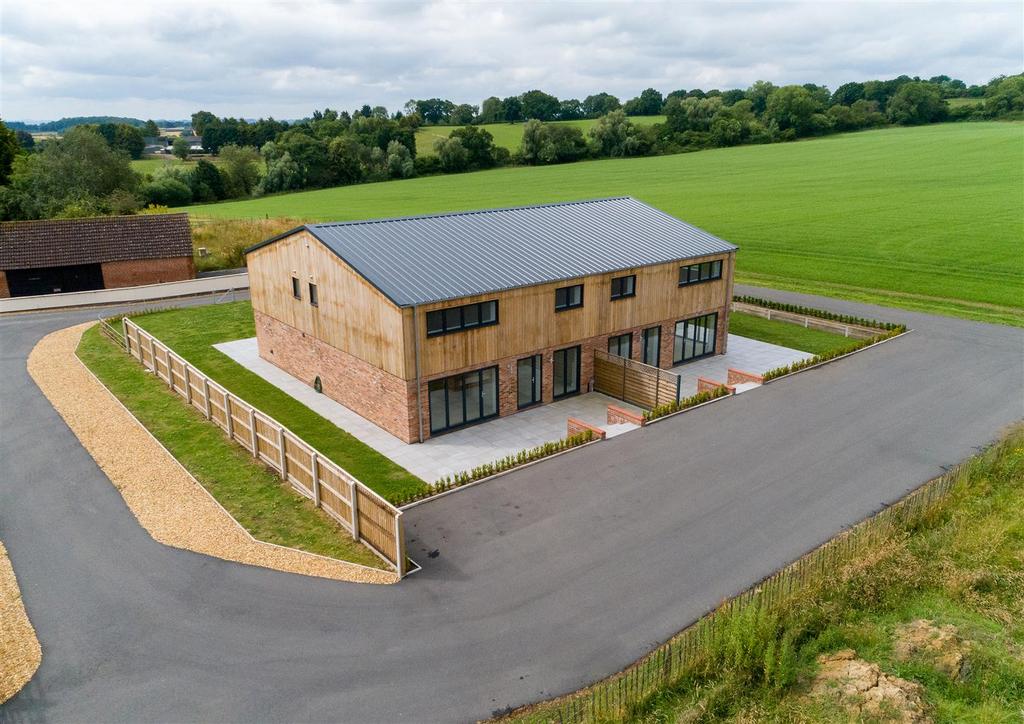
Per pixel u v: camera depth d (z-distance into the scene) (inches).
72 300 1849.2
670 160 5265.8
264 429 885.8
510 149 6117.1
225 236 2650.1
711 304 1316.4
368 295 979.9
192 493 831.1
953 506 757.9
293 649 575.5
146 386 1195.3
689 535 731.4
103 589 654.5
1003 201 2866.6
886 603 607.2
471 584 656.4
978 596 614.2
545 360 1103.6
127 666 559.5
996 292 1734.7
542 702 518.6
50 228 2023.9
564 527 749.3
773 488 823.7
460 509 788.6
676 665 538.6
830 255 2218.3
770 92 7509.8
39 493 835.4
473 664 557.0
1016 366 1217.4
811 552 697.0
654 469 873.5
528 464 892.0
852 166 4183.1
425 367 962.7
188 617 615.2
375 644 579.8
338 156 5265.8
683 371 1272.1
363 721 504.4
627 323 1194.0
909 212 2790.4
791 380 1171.3
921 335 1412.4
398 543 656.4
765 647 549.3
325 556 701.3
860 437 952.9
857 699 501.4
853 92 7854.3
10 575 677.3
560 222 1315.2
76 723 504.1
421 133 7317.9
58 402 1124.5
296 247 1136.2
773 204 3157.0
